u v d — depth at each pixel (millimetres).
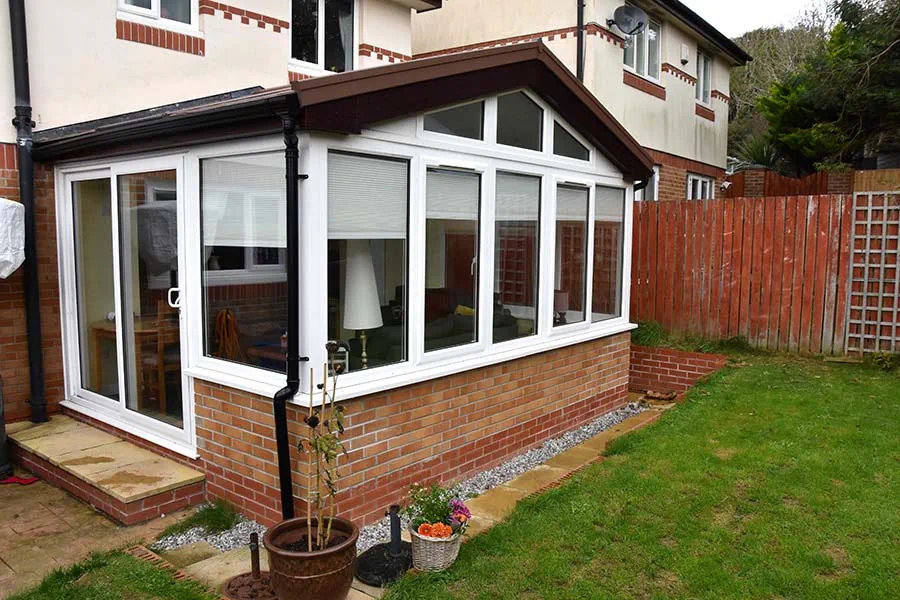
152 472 5109
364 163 4613
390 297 4934
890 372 8367
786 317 9508
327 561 3420
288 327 4297
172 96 7523
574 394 7223
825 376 8219
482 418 5848
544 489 5305
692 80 16016
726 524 4465
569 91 6348
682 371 9211
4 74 5949
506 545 4258
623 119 13047
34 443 5703
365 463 4719
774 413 6805
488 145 5637
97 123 6336
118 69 6949
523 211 6227
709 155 17469
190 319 5051
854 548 4082
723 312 9969
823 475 5180
